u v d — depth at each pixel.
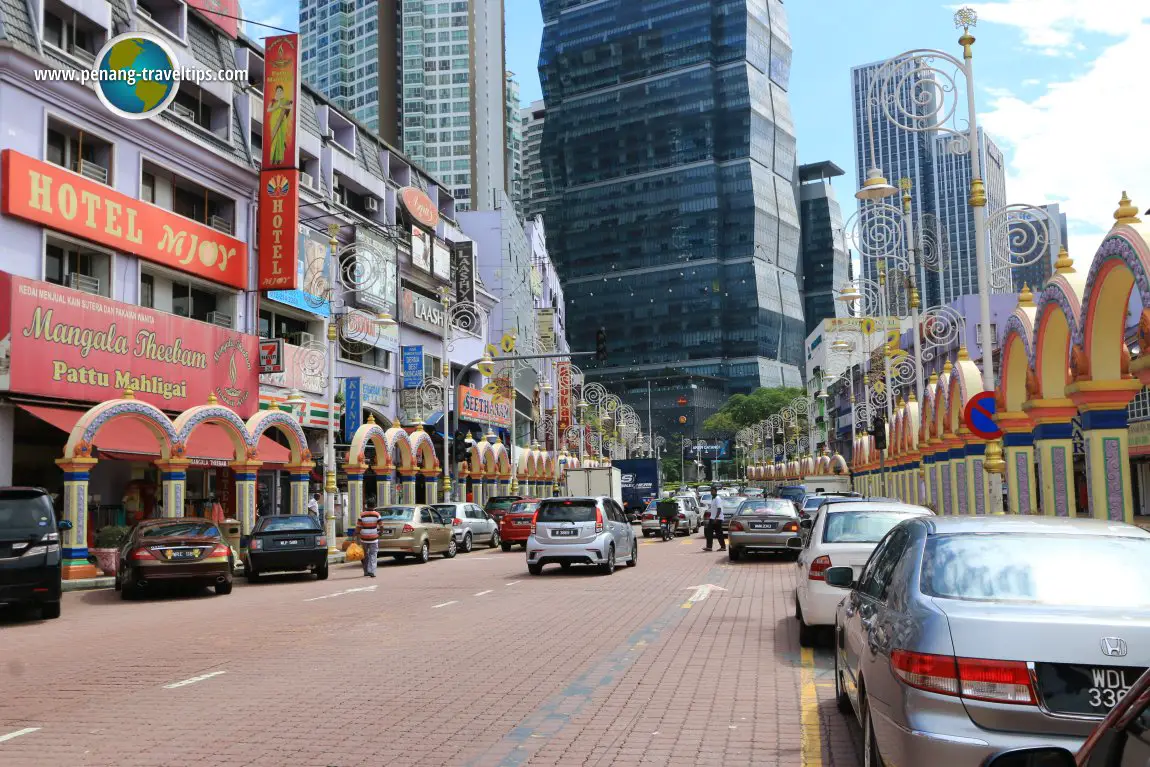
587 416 92.44
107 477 28.05
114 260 26.67
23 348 22.75
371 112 164.25
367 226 41.88
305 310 35.91
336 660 10.70
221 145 31.78
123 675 10.05
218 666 10.45
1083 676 4.27
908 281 28.14
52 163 24.58
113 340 25.70
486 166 167.00
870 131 24.95
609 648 11.34
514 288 68.50
